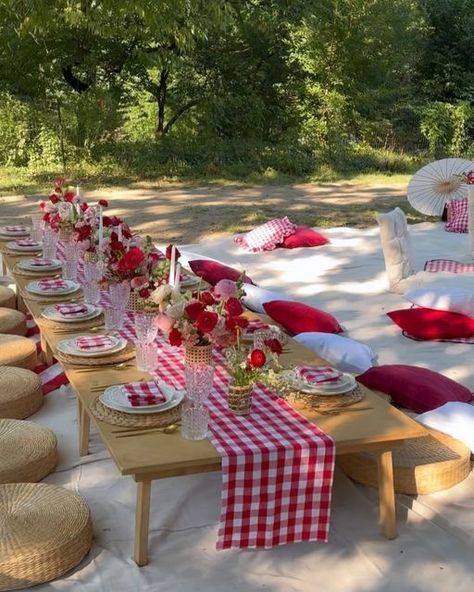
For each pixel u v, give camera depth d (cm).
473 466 401
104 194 1428
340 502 369
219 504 367
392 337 624
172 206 1298
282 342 440
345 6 1997
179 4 1280
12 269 610
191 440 319
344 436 325
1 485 349
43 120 1719
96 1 1340
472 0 2280
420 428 336
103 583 310
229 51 1941
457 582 317
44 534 312
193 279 561
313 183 1644
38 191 1421
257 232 940
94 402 353
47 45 1700
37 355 554
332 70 2036
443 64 2284
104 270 461
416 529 352
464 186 1060
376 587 313
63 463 407
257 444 315
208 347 339
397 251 737
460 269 775
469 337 610
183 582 311
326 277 812
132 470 297
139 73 1859
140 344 389
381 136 2152
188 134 1964
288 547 334
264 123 2036
